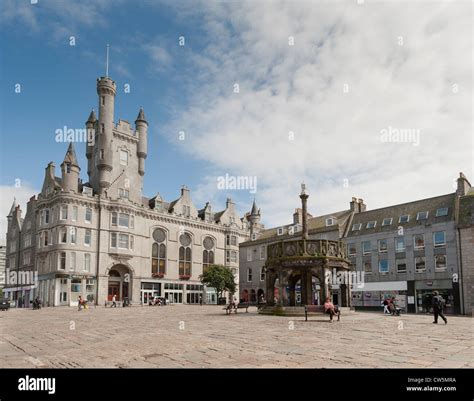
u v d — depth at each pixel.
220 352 10.93
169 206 71.12
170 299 64.00
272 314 25.62
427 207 41.56
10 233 74.56
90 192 57.38
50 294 52.22
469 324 21.03
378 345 12.13
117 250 56.66
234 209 78.81
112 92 61.62
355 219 48.28
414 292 40.16
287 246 26.03
